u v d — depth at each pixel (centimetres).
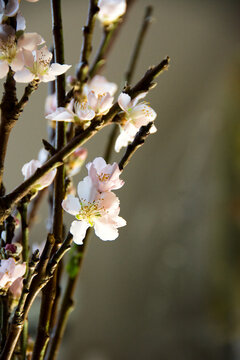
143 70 292
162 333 286
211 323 262
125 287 321
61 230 68
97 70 79
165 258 295
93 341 320
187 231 286
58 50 68
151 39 283
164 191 314
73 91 67
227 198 269
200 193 283
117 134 78
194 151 300
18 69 65
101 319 324
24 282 64
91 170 65
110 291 328
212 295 265
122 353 310
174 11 276
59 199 68
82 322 319
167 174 320
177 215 296
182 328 275
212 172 278
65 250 65
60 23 68
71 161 73
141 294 308
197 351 265
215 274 266
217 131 283
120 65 283
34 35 65
